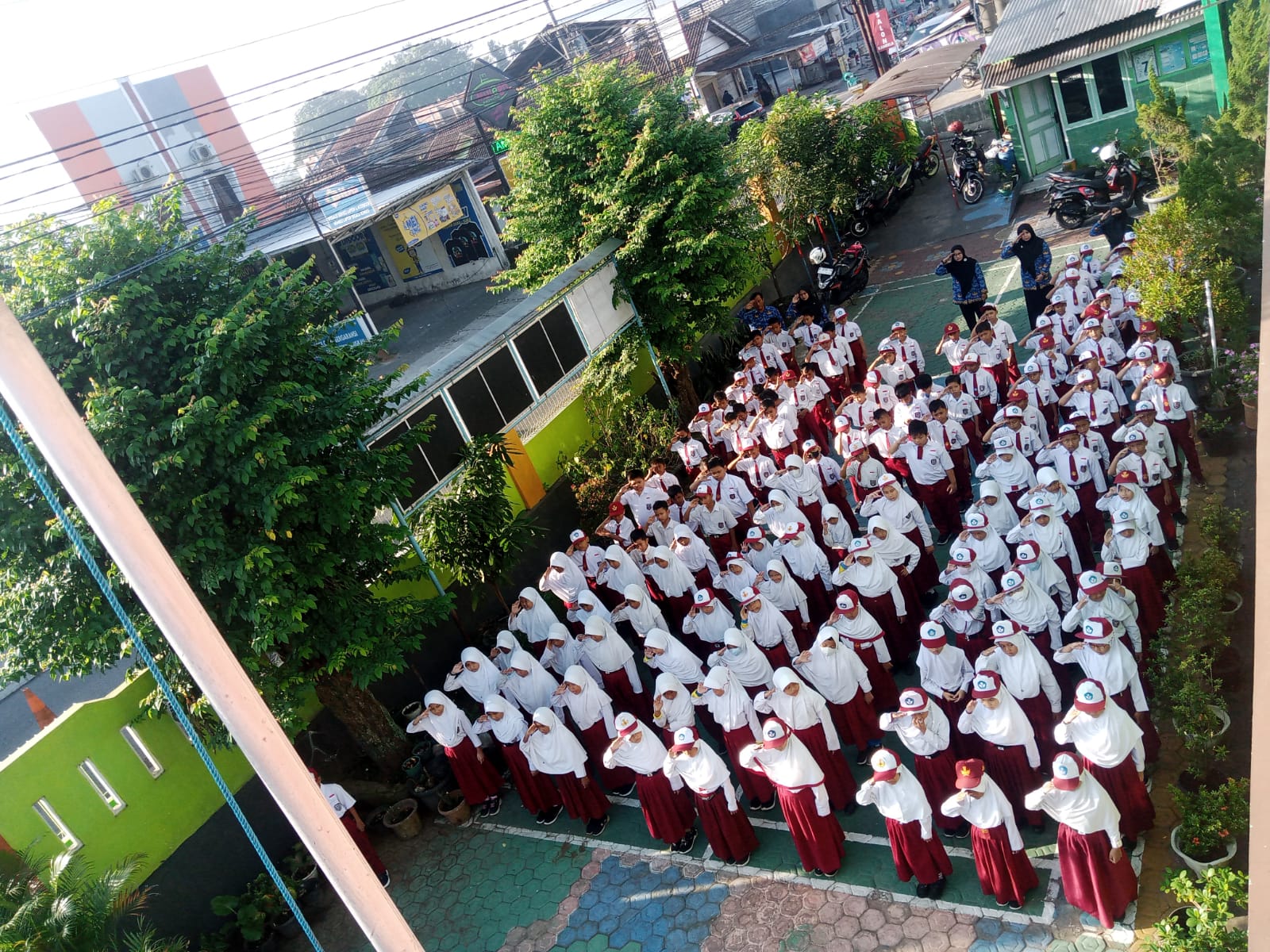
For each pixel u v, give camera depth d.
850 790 9.07
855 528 13.16
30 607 8.80
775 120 22.53
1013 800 8.11
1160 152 17.73
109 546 4.18
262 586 8.80
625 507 14.51
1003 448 11.14
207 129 36.03
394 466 10.48
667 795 9.21
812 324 17.78
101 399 8.55
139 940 8.16
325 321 10.52
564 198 16.92
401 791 11.57
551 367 15.38
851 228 25.00
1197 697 7.60
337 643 9.87
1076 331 14.05
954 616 9.14
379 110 44.66
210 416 8.70
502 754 11.48
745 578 11.04
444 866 10.54
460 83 56.72
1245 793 6.94
